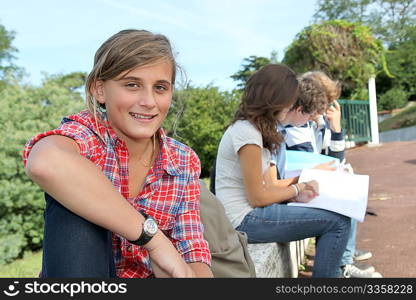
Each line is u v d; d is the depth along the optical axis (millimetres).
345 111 14867
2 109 7578
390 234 4230
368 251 3758
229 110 13203
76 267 1017
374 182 7629
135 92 1198
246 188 2441
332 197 2520
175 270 1102
